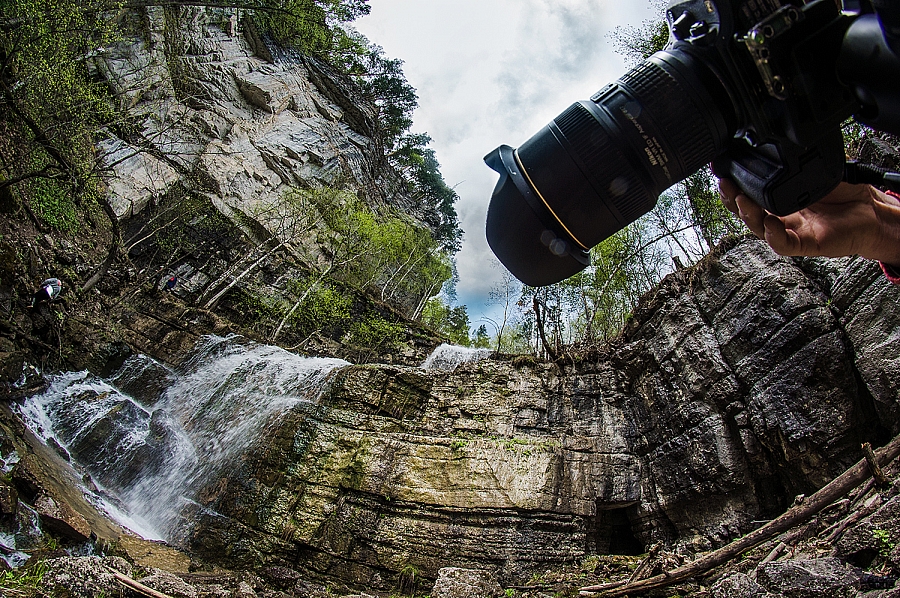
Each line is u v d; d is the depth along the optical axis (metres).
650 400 14.26
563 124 1.92
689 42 1.78
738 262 12.73
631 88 1.81
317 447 14.34
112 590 6.32
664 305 14.66
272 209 36.31
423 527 12.73
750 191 1.64
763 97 1.40
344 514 13.06
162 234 30.39
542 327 17.31
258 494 13.59
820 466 10.03
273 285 31.09
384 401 15.70
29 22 15.45
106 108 21.84
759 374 11.38
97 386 15.83
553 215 1.89
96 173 20.47
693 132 1.69
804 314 10.76
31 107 16.11
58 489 10.45
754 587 6.51
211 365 19.09
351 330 31.36
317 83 51.38
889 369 8.99
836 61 1.16
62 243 19.02
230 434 15.69
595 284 24.19
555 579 11.33
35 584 5.95
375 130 59.22
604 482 13.64
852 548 6.62
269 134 42.12
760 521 11.09
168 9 36.91
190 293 28.98
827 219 1.66
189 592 7.17
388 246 38.47
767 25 1.20
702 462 12.14
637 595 9.21
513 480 13.31
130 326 19.05
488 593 9.05
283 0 35.00
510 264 2.10
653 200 1.89
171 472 14.59
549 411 15.49
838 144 1.42
